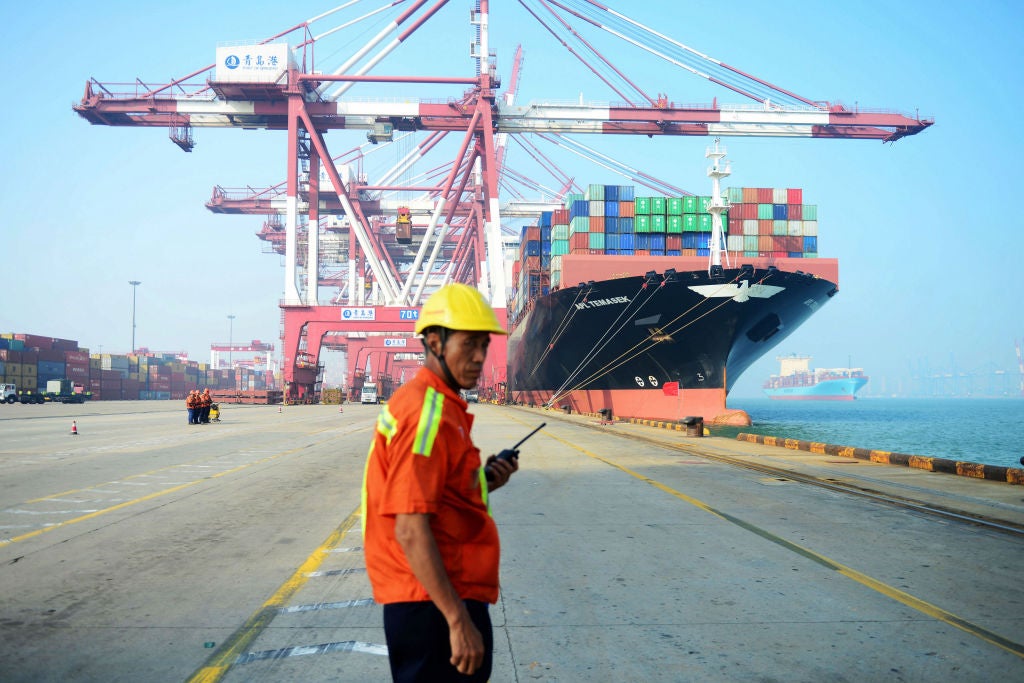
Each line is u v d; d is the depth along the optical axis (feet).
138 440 68.18
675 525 24.88
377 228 278.87
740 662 12.10
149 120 185.37
